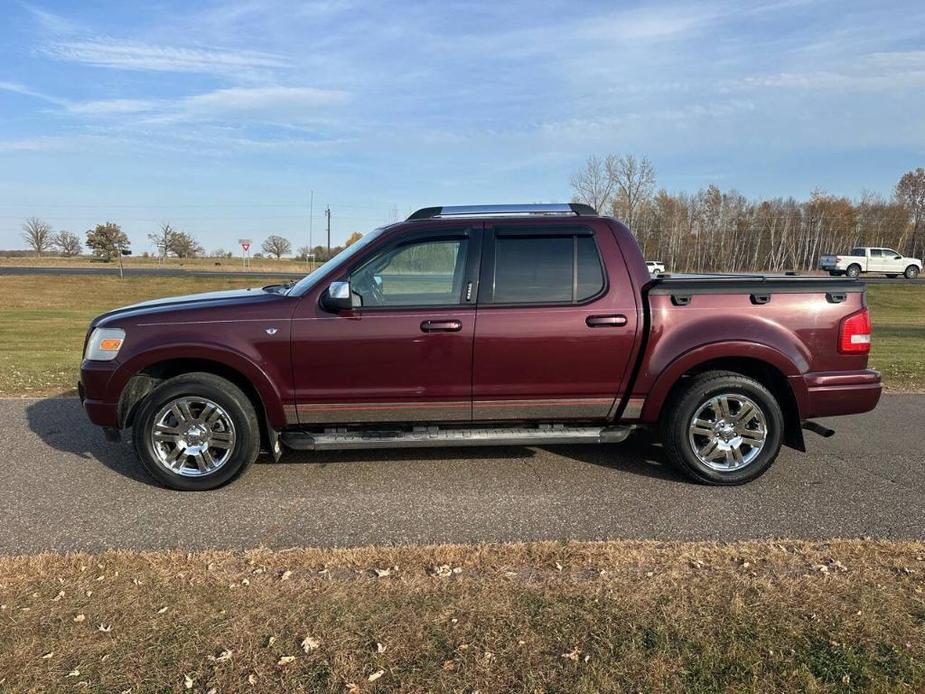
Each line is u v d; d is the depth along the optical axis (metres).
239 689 2.22
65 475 4.54
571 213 4.44
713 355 4.21
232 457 4.19
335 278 4.20
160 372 4.40
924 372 8.66
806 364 4.27
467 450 5.11
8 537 3.52
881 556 3.23
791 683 2.25
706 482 4.33
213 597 2.82
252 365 4.12
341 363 4.15
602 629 2.57
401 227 4.26
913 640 2.50
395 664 2.35
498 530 3.62
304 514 3.87
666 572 3.05
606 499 4.10
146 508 3.96
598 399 4.33
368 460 4.88
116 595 2.84
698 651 2.42
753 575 3.02
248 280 37.44
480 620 2.63
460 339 4.15
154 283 35.97
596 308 4.20
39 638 2.51
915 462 4.82
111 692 2.20
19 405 6.62
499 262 4.23
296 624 2.61
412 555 3.23
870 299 29.98
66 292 33.09
